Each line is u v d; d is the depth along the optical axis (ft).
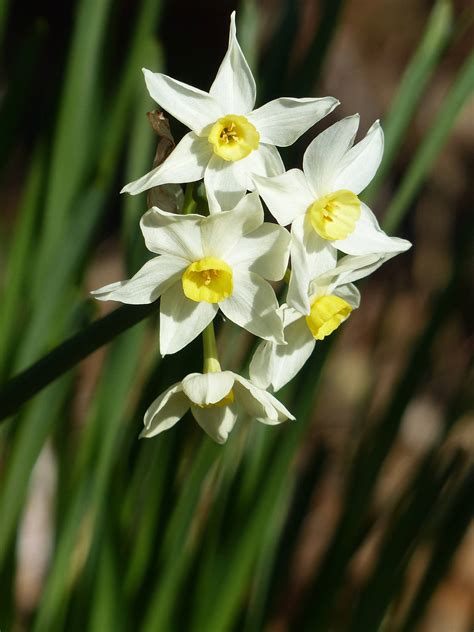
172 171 0.90
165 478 1.13
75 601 1.15
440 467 1.14
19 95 1.12
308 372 1.12
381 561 1.14
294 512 1.19
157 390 1.11
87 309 1.13
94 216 1.12
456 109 1.12
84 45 1.16
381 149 0.95
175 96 0.91
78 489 1.13
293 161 1.14
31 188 1.19
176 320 0.93
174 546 1.12
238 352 1.23
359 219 0.95
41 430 1.13
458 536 1.14
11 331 1.17
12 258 1.18
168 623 1.14
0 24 1.20
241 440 1.16
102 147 1.17
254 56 1.15
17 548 1.17
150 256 1.12
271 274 0.92
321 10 1.13
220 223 0.90
